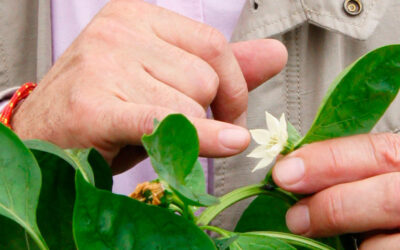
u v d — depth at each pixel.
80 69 0.59
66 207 0.48
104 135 0.56
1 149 0.45
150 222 0.44
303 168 0.53
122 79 0.58
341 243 0.55
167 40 0.60
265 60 0.62
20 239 0.47
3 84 0.87
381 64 0.49
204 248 0.44
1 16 0.85
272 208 0.55
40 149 0.47
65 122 0.58
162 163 0.43
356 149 0.53
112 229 0.44
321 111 0.51
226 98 0.61
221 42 0.59
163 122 0.43
